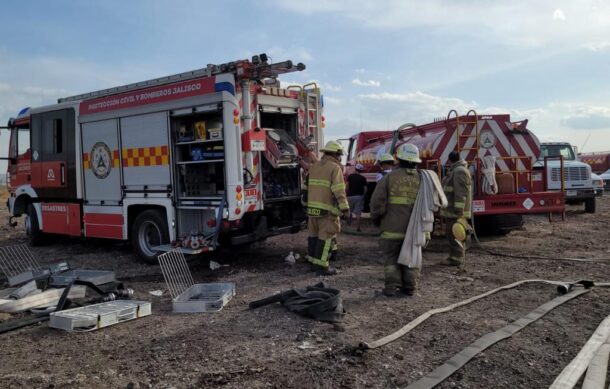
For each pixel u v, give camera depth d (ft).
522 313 16.90
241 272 25.34
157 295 21.52
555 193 31.09
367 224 43.21
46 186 33.78
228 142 24.22
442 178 30.78
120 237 29.32
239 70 24.79
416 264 19.33
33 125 34.37
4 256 31.94
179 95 25.79
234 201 24.40
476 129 31.14
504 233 34.22
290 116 29.30
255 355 14.01
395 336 14.76
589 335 14.61
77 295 20.61
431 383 11.69
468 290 20.29
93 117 30.14
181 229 26.78
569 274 22.43
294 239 35.50
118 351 14.84
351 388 11.84
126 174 28.63
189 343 15.19
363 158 44.06
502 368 12.56
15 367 13.92
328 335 15.35
